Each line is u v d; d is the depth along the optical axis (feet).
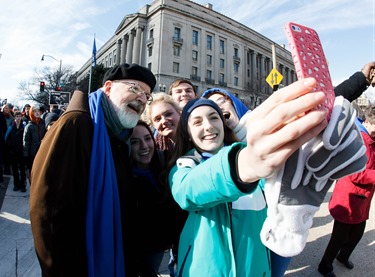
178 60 127.03
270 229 2.45
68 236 3.73
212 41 142.31
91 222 3.90
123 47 157.17
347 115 1.91
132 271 4.88
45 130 18.40
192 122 4.57
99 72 104.27
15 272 8.63
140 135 6.04
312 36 2.12
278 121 1.67
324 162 1.98
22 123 18.76
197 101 4.78
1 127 18.26
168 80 122.72
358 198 8.02
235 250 3.80
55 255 3.63
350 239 8.90
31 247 10.28
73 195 3.81
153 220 5.29
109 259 3.97
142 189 5.43
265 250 4.07
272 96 1.79
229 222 3.85
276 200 2.22
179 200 3.62
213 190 2.79
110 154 4.36
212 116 4.55
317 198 2.19
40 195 3.64
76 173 3.90
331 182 2.21
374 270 8.98
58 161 3.76
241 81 153.17
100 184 4.06
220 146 4.58
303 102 1.59
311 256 10.00
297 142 1.78
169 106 7.58
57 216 3.63
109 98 5.13
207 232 3.84
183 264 4.07
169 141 7.67
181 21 130.62
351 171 2.05
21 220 12.96
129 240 4.77
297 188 2.16
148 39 134.82
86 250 3.91
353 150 1.96
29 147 17.30
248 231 3.89
